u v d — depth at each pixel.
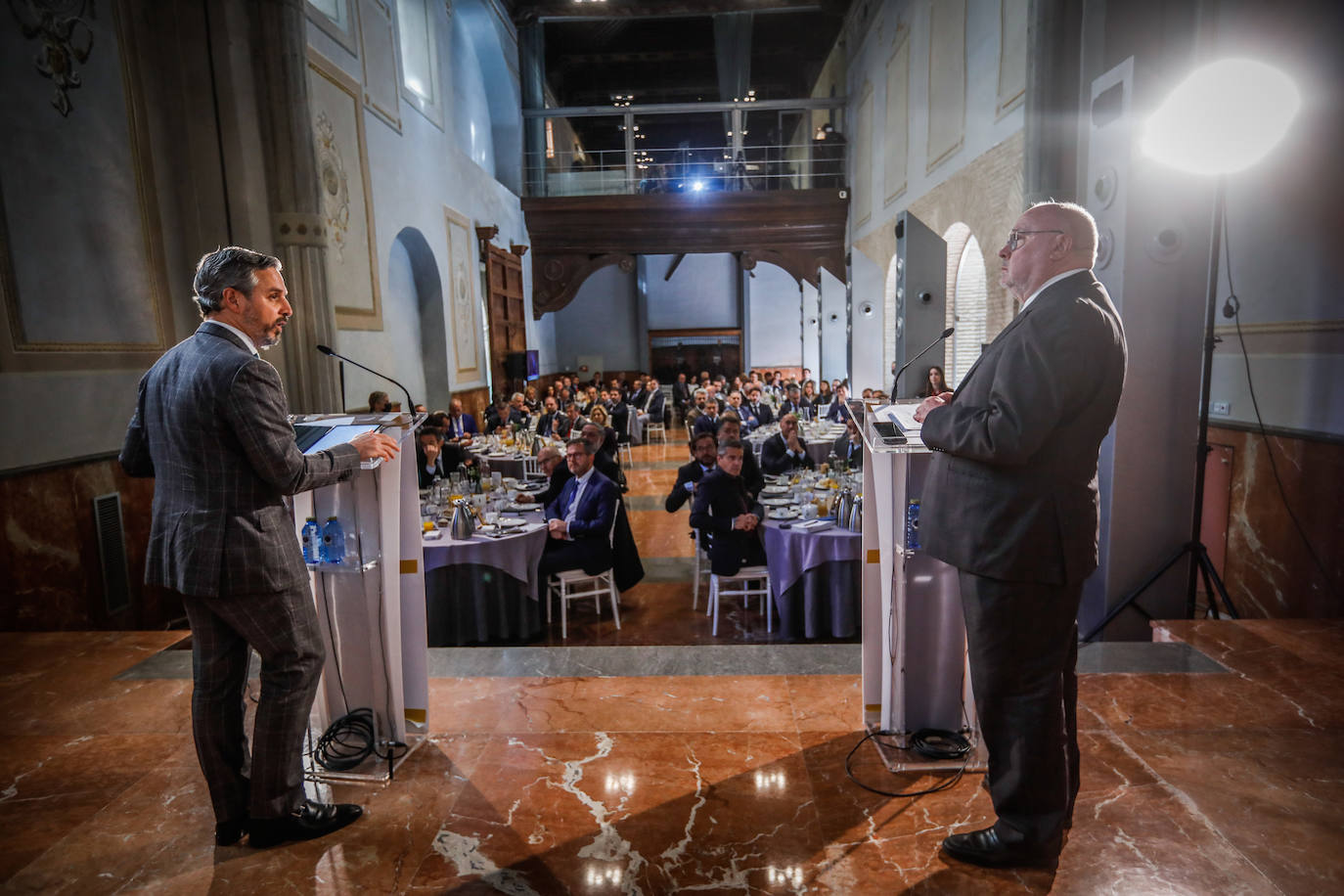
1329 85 4.07
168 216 5.45
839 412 10.84
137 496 5.01
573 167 16.22
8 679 3.12
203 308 1.89
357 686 2.45
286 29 5.95
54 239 4.42
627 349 21.16
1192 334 3.87
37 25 4.33
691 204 15.90
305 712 2.00
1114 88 3.83
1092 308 1.63
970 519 1.74
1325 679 2.86
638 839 2.01
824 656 3.21
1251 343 4.74
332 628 2.42
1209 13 4.79
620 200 15.95
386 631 2.38
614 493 4.98
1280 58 4.32
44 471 4.29
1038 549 1.66
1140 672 2.96
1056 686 1.74
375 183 8.97
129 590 4.92
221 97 5.65
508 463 8.52
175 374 1.79
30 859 1.98
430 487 5.93
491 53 14.05
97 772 2.41
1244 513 4.84
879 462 2.31
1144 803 2.10
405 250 10.64
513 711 2.75
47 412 4.33
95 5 4.79
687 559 6.70
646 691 2.90
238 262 1.83
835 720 2.64
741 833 2.02
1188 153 3.74
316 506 2.34
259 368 1.77
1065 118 6.12
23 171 4.22
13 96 4.16
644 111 15.86
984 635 1.76
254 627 1.86
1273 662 3.02
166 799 2.25
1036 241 1.74
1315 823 2.00
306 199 6.17
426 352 11.28
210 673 1.92
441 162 11.31
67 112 4.54
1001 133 7.70
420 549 2.43
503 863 1.92
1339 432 4.11
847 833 2.01
